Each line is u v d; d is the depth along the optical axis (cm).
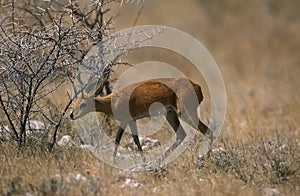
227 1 6275
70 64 2044
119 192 1744
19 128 2156
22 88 2064
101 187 1756
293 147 2109
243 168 1961
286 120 2877
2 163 1906
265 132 2572
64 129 2247
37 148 2048
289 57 4797
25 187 1750
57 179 1795
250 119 2839
